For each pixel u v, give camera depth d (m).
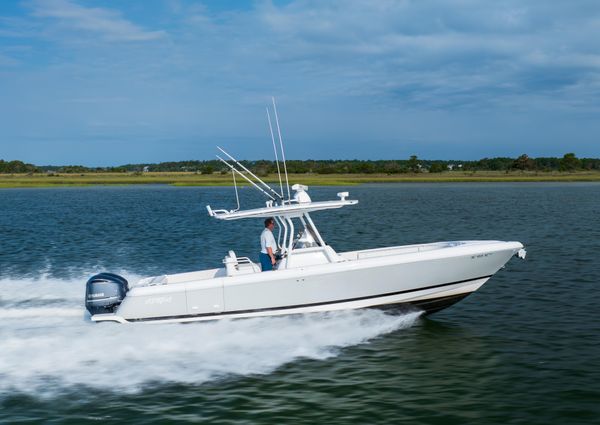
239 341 10.12
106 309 10.75
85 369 8.89
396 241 24.72
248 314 10.69
